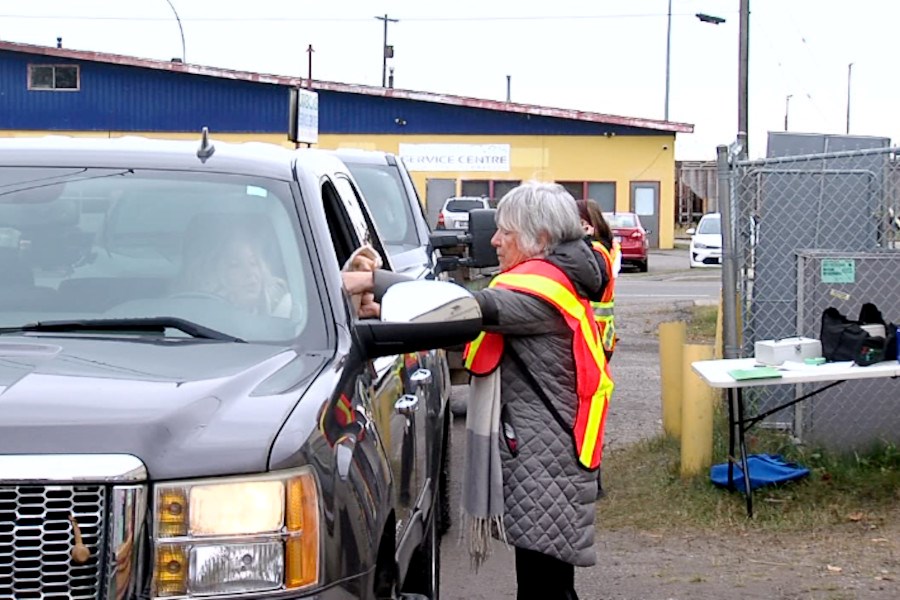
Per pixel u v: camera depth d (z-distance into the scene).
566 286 4.79
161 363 3.63
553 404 4.79
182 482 3.03
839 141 9.92
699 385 8.27
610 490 8.39
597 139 46.19
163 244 4.38
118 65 39.56
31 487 2.95
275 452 3.12
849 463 8.27
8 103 38.91
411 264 8.55
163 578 3.01
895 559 6.87
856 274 8.55
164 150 4.78
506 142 46.19
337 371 3.73
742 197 9.28
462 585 6.77
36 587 2.94
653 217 46.66
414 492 4.77
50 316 4.12
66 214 4.48
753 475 8.02
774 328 9.32
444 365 7.09
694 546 7.25
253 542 3.05
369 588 3.45
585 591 6.49
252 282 4.25
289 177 4.63
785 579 6.62
